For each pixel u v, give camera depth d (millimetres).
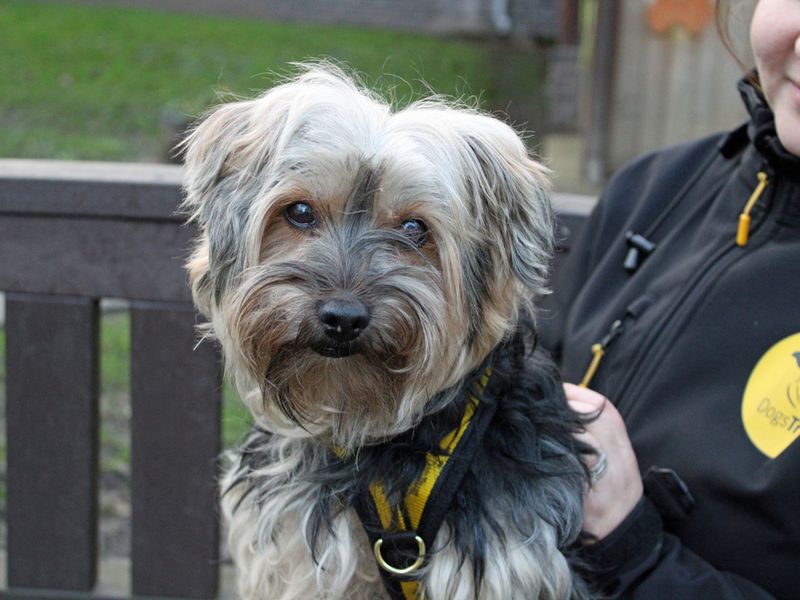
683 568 1875
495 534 1961
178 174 2547
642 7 7254
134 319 2588
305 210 1946
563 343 2484
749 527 1862
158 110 10031
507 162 2068
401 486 1933
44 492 2705
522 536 1969
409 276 1926
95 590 2805
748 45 2271
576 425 2061
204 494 2668
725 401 1944
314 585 2078
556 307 2549
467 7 16750
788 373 1879
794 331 1906
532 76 13453
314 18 16156
